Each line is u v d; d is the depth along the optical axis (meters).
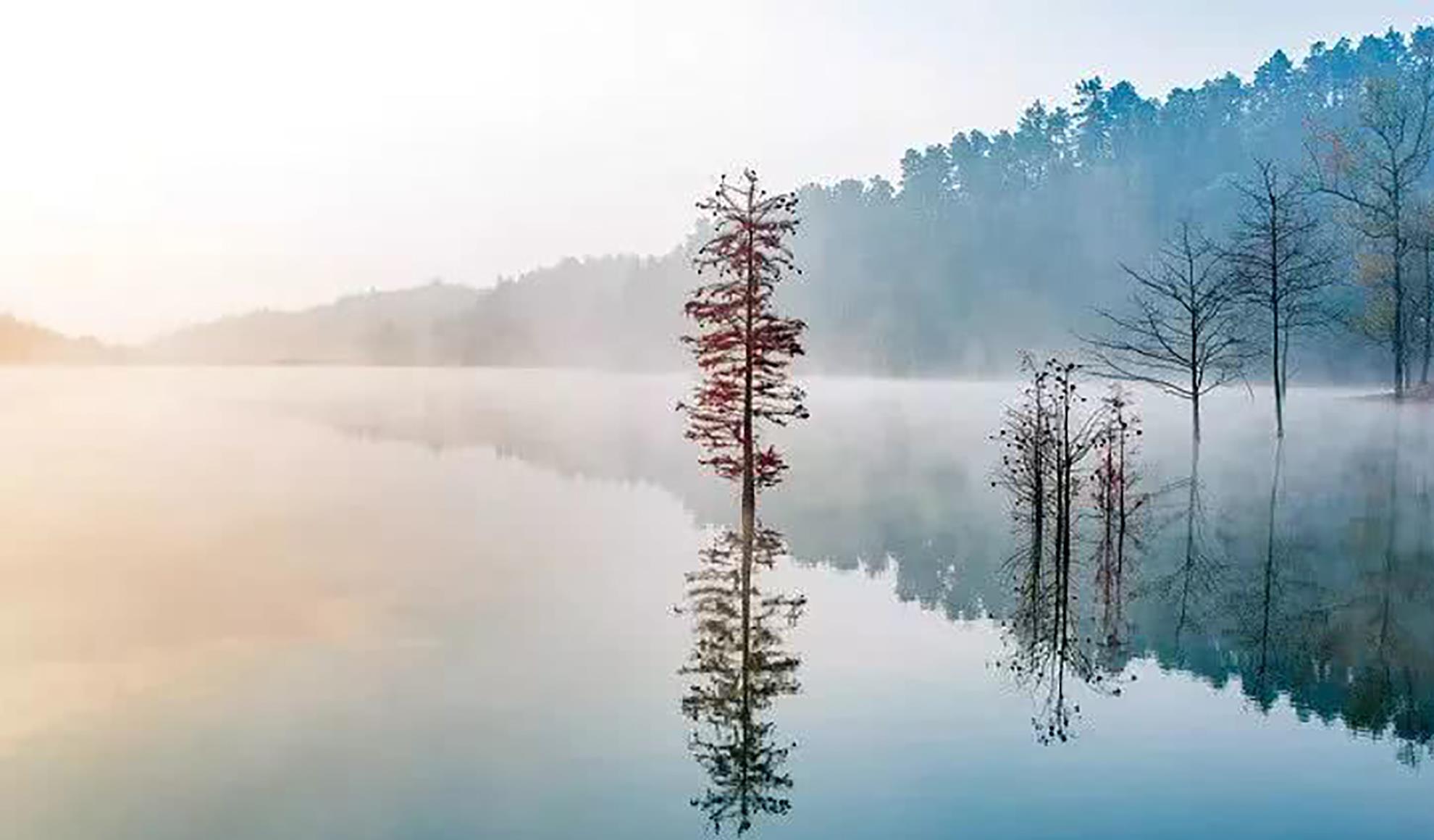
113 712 17.86
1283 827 12.45
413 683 19.14
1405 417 57.50
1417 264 64.50
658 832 12.79
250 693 18.67
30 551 33.41
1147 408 75.06
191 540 35.34
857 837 12.40
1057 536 27.42
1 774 15.09
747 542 32.97
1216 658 19.36
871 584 26.62
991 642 20.83
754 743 15.45
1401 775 13.89
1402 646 19.81
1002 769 14.28
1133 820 12.67
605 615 23.94
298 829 13.22
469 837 12.73
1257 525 32.56
